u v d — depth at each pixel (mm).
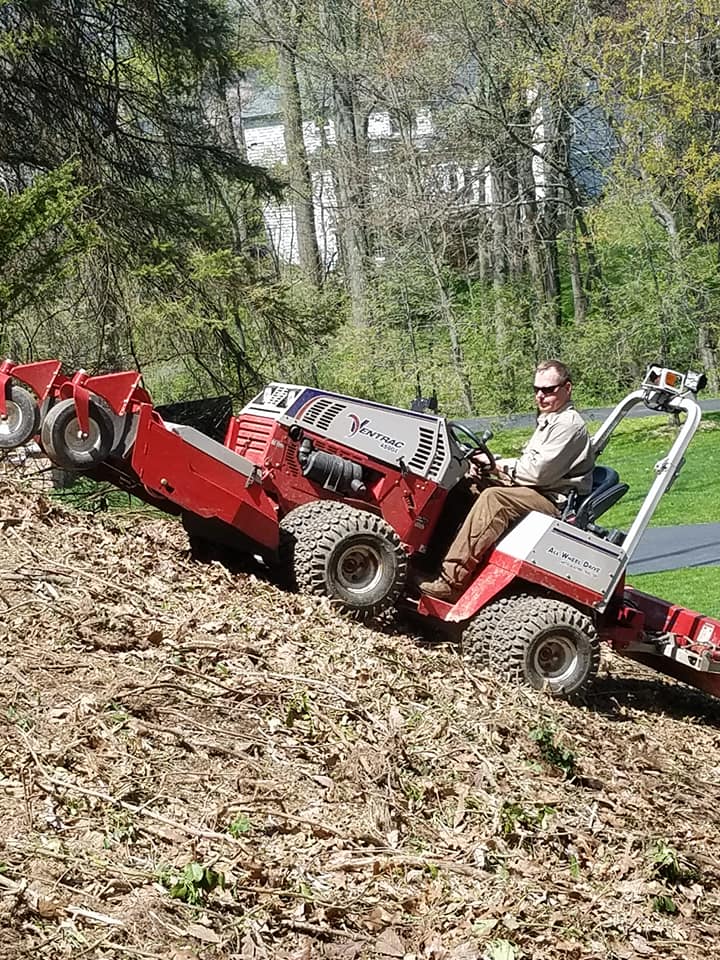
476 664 7555
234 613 6863
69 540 7516
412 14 35500
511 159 36344
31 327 18547
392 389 33469
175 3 20266
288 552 7535
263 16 38219
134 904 3957
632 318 33094
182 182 21219
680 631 8477
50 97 19125
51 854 4102
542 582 7629
